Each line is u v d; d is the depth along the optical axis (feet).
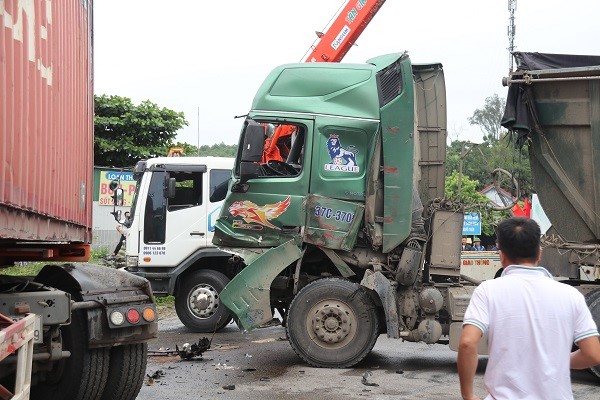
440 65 33.58
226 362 30.89
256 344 36.14
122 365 20.94
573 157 29.22
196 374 28.09
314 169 30.53
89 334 19.45
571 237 29.96
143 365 21.52
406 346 35.78
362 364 30.60
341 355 29.40
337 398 24.16
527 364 10.64
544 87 29.04
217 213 40.01
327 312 29.55
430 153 33.68
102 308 19.74
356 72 30.94
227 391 25.03
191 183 40.45
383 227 30.48
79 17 22.15
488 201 31.22
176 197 40.27
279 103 30.91
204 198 40.06
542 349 10.64
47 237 18.28
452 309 29.55
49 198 18.04
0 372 15.61
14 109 14.82
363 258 31.01
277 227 30.71
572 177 29.37
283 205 30.68
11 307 17.65
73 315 19.77
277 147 33.94
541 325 10.71
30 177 16.16
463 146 31.73
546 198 30.12
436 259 30.96
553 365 10.59
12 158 14.67
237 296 29.71
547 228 33.04
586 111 28.55
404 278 30.37
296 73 31.17
